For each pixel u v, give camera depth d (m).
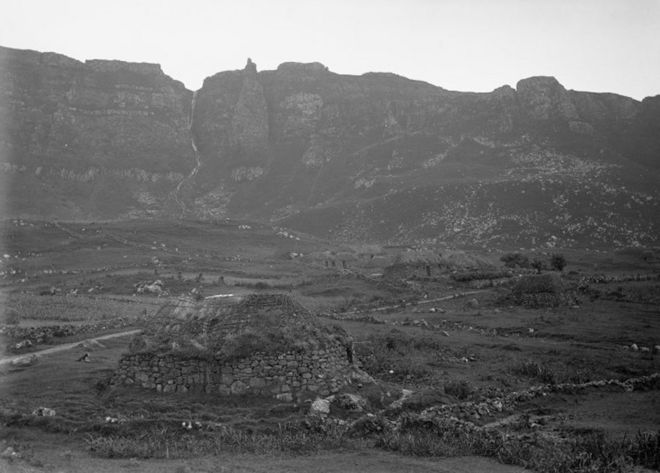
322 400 30.03
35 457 23.80
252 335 32.53
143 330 34.56
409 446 25.62
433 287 91.50
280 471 22.73
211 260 137.62
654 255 145.62
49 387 33.28
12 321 58.75
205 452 25.05
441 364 42.41
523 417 30.97
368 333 52.53
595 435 27.12
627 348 50.91
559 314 67.00
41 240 157.75
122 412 29.23
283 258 149.25
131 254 142.88
